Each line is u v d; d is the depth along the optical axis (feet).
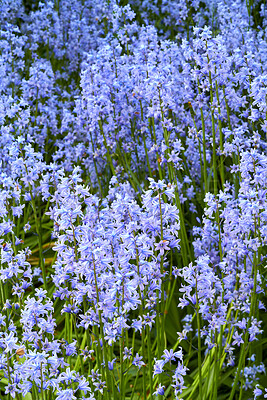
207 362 16.05
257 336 17.35
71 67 31.58
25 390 10.82
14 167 16.22
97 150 22.48
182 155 22.89
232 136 20.81
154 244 11.91
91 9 35.42
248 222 14.34
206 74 18.60
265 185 14.49
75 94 29.99
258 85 16.96
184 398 16.28
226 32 25.07
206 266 12.08
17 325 18.67
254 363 17.20
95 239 11.48
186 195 21.27
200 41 18.11
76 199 12.65
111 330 11.69
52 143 28.66
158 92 18.03
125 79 22.30
